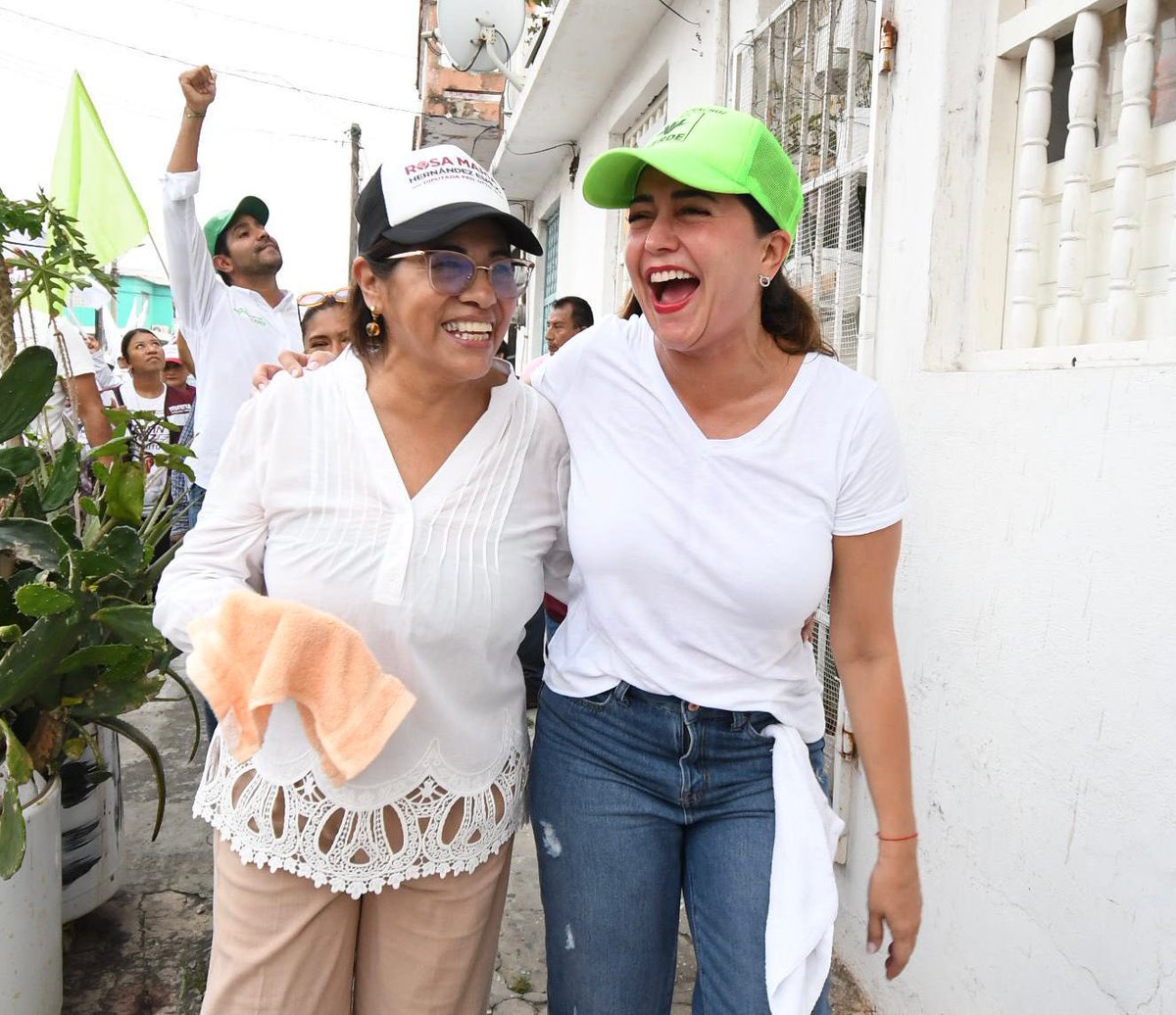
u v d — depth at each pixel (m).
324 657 1.19
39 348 2.13
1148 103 1.68
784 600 1.40
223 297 3.40
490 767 1.51
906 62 2.27
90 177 4.09
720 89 3.87
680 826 1.53
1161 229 1.70
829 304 2.93
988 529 1.94
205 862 3.01
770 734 1.47
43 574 2.32
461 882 1.50
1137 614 1.56
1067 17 1.84
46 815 2.07
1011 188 2.10
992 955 1.90
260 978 1.41
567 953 1.51
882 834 1.48
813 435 1.41
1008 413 1.88
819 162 2.97
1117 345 1.68
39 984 2.05
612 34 5.04
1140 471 1.56
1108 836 1.61
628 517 1.43
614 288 5.89
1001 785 1.89
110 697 2.19
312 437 1.41
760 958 1.37
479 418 1.47
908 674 2.21
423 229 1.30
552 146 7.30
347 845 1.39
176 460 2.56
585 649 1.56
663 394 1.45
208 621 1.19
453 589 1.40
